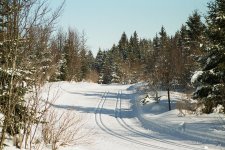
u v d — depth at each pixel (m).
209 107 24.44
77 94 43.44
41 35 8.25
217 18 21.97
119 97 42.75
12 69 8.22
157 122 24.23
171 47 36.59
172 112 26.78
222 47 22.20
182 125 21.28
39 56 8.83
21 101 9.46
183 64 35.25
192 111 25.53
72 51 60.09
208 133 18.08
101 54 105.81
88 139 15.48
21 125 9.76
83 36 68.75
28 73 9.05
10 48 8.13
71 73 59.56
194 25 47.00
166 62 32.75
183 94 32.72
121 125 24.42
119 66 86.19
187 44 47.34
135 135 19.70
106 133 20.11
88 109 31.81
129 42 118.19
